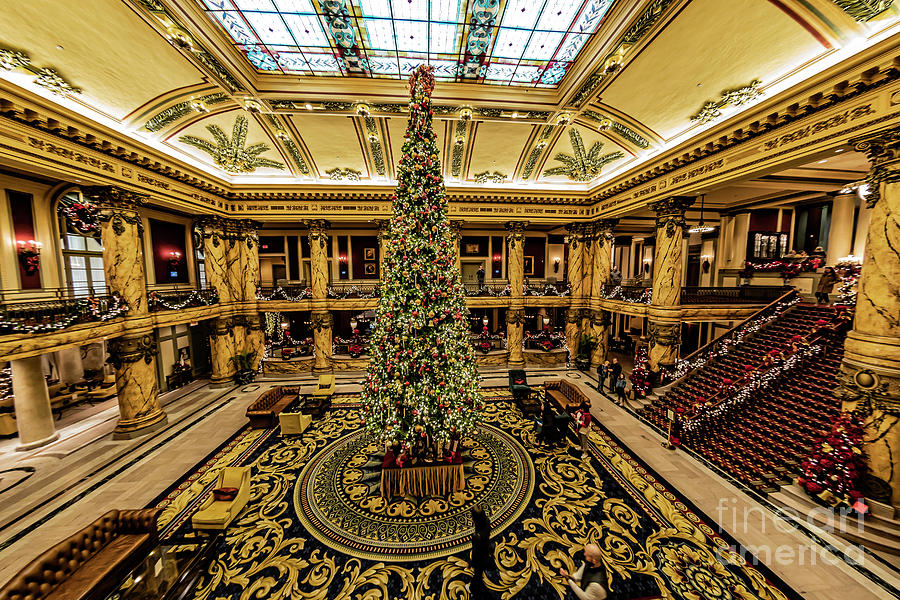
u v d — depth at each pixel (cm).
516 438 995
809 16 624
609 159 1410
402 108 1019
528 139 1369
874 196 625
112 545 537
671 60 825
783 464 765
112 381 1462
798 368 980
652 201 1255
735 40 723
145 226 1441
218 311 1474
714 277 1894
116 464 869
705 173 1007
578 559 565
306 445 967
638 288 1483
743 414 946
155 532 578
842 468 640
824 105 684
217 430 1062
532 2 693
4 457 912
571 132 1334
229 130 1237
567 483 773
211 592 511
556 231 2325
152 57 808
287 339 1978
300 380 1588
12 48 665
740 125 844
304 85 934
